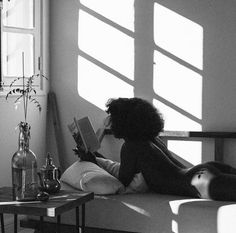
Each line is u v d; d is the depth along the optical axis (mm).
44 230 3477
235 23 4227
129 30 4555
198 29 4344
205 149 4383
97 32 4660
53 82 4816
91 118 4719
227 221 2988
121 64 4598
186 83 4406
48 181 2959
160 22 4453
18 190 2830
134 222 3262
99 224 3363
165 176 3320
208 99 4340
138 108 3428
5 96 4156
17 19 4410
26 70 4512
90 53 4688
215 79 4309
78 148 3807
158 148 3447
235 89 4250
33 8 4594
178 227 3133
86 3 4676
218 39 4285
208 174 3180
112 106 3492
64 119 4801
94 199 3367
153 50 4488
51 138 4824
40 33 4668
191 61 4379
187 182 3242
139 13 4516
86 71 4711
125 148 3418
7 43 4258
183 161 4453
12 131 4262
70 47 4750
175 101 4445
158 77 4484
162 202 3195
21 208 2654
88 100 4719
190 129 4410
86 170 3547
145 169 3355
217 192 3127
